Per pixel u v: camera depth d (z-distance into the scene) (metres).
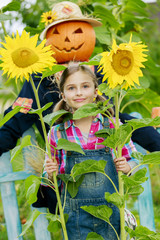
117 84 1.43
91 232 1.60
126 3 2.98
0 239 2.88
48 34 2.41
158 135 2.17
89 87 1.77
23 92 2.31
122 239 1.52
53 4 2.81
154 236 1.46
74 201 1.71
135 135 2.14
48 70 1.52
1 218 3.34
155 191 3.53
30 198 1.49
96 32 2.81
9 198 2.21
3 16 1.88
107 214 1.55
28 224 1.55
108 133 1.54
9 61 1.39
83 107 1.44
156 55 3.71
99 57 1.56
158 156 1.46
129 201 3.19
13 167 2.33
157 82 3.67
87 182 1.70
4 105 2.93
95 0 3.11
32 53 1.40
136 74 1.39
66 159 1.74
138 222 2.78
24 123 2.23
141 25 3.45
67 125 1.85
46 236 2.21
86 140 1.82
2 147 2.16
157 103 2.99
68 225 1.72
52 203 2.07
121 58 1.37
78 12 2.41
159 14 4.29
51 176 1.72
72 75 1.75
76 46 2.35
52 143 1.87
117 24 2.85
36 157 2.08
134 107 3.23
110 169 1.73
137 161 1.84
